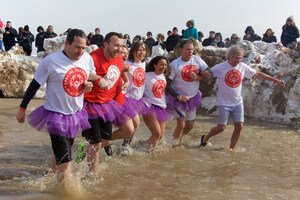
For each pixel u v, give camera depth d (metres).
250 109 8.49
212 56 9.56
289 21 9.77
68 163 3.29
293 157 4.88
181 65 5.29
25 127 6.48
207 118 8.50
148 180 3.73
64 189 3.22
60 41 12.87
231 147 5.31
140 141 5.27
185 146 5.48
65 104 3.29
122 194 3.27
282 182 3.77
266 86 8.35
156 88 5.06
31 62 12.50
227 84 5.14
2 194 3.11
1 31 12.74
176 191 3.41
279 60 8.62
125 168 4.15
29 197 3.05
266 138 6.16
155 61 5.04
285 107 7.74
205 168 4.26
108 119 3.92
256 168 4.30
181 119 5.41
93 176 3.76
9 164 4.14
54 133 3.24
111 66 3.89
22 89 12.30
